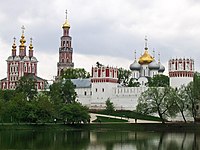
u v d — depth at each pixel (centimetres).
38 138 13250
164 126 18550
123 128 18262
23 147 10781
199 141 13162
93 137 14112
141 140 13325
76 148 10869
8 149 10362
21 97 18525
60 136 14238
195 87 19550
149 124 18538
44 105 17500
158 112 18962
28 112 17388
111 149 10862
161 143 12475
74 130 17375
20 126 16888
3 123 17312
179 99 19200
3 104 18212
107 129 18125
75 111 18000
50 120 17525
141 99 19650
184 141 13150
